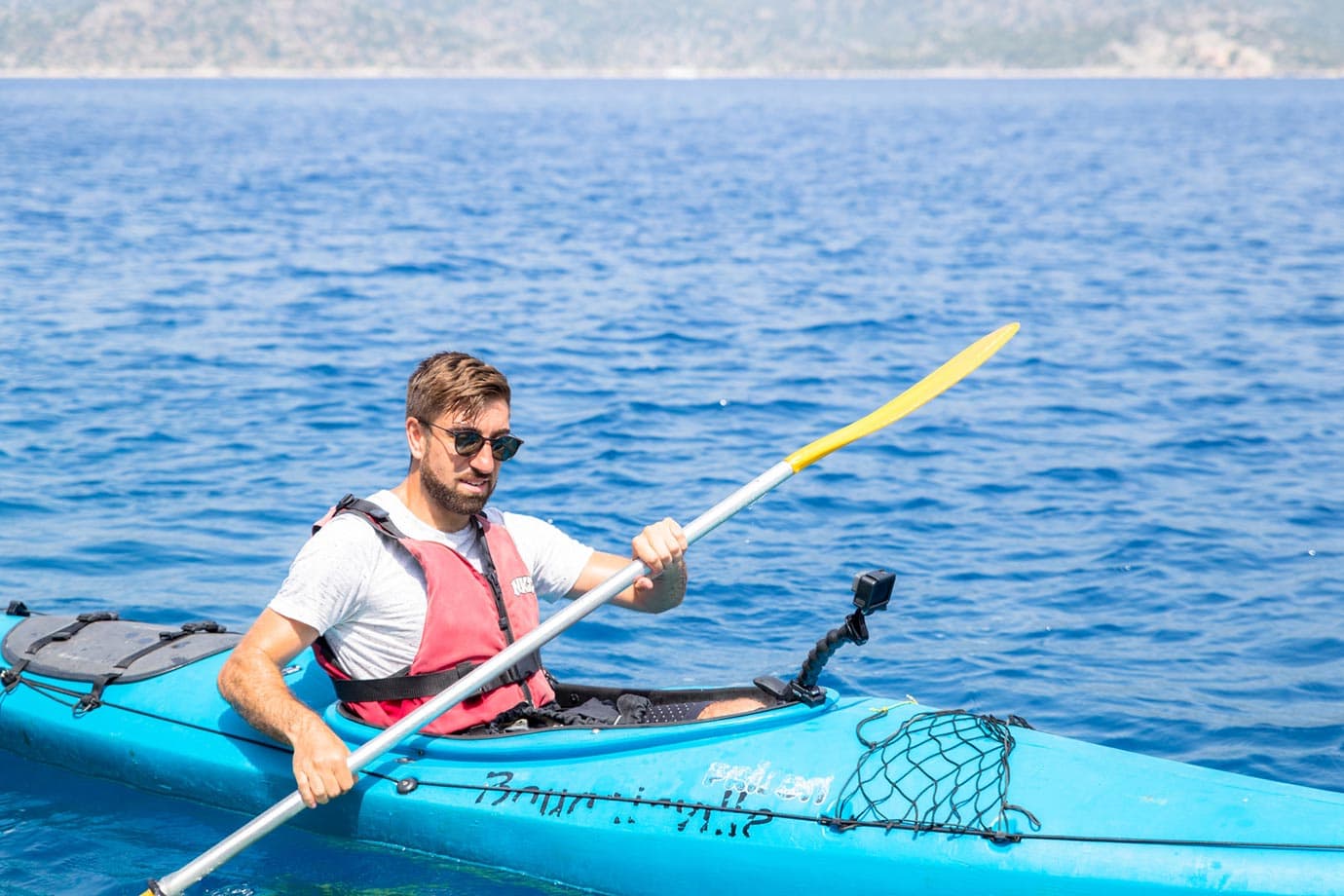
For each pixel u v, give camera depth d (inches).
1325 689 181.8
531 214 920.3
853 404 364.2
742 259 693.3
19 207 881.5
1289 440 327.0
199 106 3914.9
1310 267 679.1
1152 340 469.4
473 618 128.0
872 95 6771.7
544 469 294.0
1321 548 243.9
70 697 151.4
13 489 268.2
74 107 3676.2
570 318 502.6
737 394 373.7
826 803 119.8
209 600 210.2
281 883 126.2
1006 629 204.5
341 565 123.0
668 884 121.3
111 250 673.0
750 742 127.0
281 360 407.5
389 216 892.0
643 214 930.1
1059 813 114.8
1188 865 108.8
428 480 125.6
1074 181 1286.9
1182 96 6309.1
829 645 126.6
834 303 549.3
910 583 225.3
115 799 143.3
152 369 388.2
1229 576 229.0
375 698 128.0
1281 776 155.9
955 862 113.7
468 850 128.3
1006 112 3774.6
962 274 645.9
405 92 7573.8
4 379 368.8
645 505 268.5
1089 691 180.9
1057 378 402.6
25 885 126.4
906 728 126.2
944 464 303.1
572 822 124.6
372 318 493.4
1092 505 271.0
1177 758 160.9
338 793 115.3
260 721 119.6
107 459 293.0
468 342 449.4
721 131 2439.7
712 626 204.5
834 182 1253.1
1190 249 756.0
